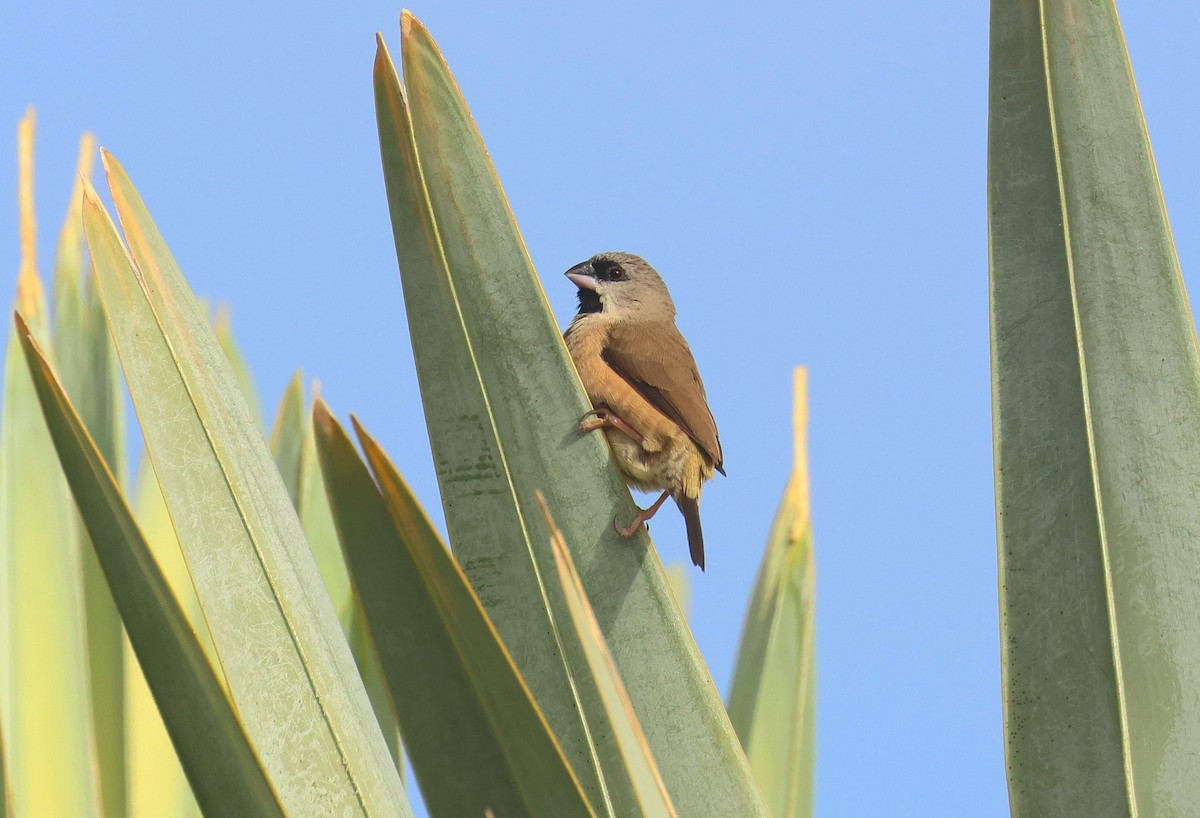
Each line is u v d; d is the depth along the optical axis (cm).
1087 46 612
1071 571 562
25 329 421
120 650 782
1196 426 572
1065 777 543
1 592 771
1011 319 590
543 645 589
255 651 473
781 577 886
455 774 510
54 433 422
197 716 427
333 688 480
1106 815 537
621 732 440
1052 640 557
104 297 488
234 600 475
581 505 598
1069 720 548
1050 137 602
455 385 605
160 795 772
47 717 757
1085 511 566
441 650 514
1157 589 557
